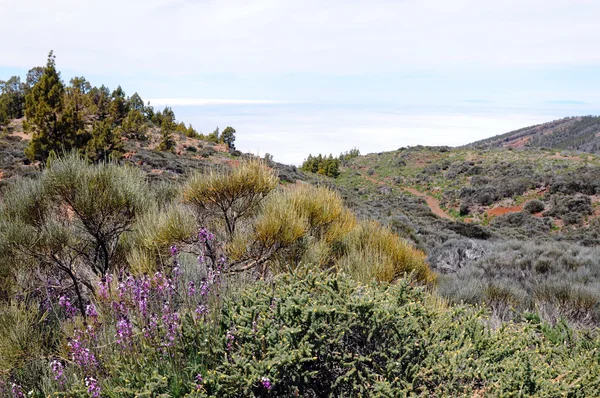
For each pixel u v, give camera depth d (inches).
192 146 2094.0
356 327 102.7
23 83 2501.2
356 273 164.6
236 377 86.5
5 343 106.7
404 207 1668.3
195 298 122.9
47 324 133.3
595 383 94.3
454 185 2078.0
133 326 114.0
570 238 1058.1
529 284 273.6
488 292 235.9
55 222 152.6
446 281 275.0
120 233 177.6
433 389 93.1
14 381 105.3
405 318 105.9
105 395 92.8
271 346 95.7
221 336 102.5
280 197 192.7
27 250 141.4
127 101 2556.6
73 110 1139.9
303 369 93.6
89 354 101.9
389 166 3011.8
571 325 184.2
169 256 162.4
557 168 1892.2
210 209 190.1
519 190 1592.0
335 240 208.4
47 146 978.1
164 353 99.7
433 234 689.0
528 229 1195.9
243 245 169.9
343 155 4303.6
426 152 3097.9
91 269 172.1
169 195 235.3
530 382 92.8
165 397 83.5
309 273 123.5
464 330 110.5
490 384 91.4
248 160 192.4
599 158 2055.9
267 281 146.2
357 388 90.1
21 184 165.3
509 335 113.9
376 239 209.8
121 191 163.0
